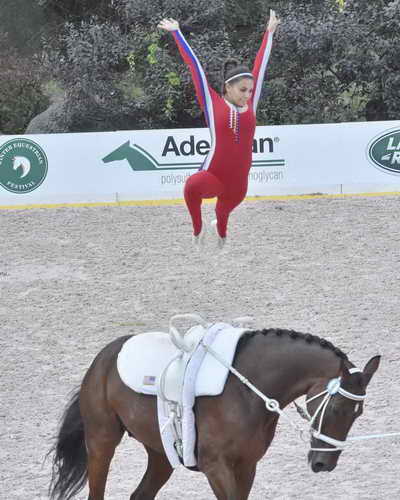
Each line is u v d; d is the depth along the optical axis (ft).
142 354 20.24
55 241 47.60
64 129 65.67
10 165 53.31
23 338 36.47
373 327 35.94
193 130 52.70
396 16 61.87
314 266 42.86
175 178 53.16
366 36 62.34
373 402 29.84
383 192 53.11
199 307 38.68
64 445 21.49
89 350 35.01
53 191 53.57
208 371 18.71
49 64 65.87
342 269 42.39
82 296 40.57
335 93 65.41
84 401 21.08
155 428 19.67
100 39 64.39
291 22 62.75
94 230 48.98
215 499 24.02
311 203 51.80
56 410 30.25
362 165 52.90
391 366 32.42
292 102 65.87
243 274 42.27
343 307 38.11
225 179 18.44
